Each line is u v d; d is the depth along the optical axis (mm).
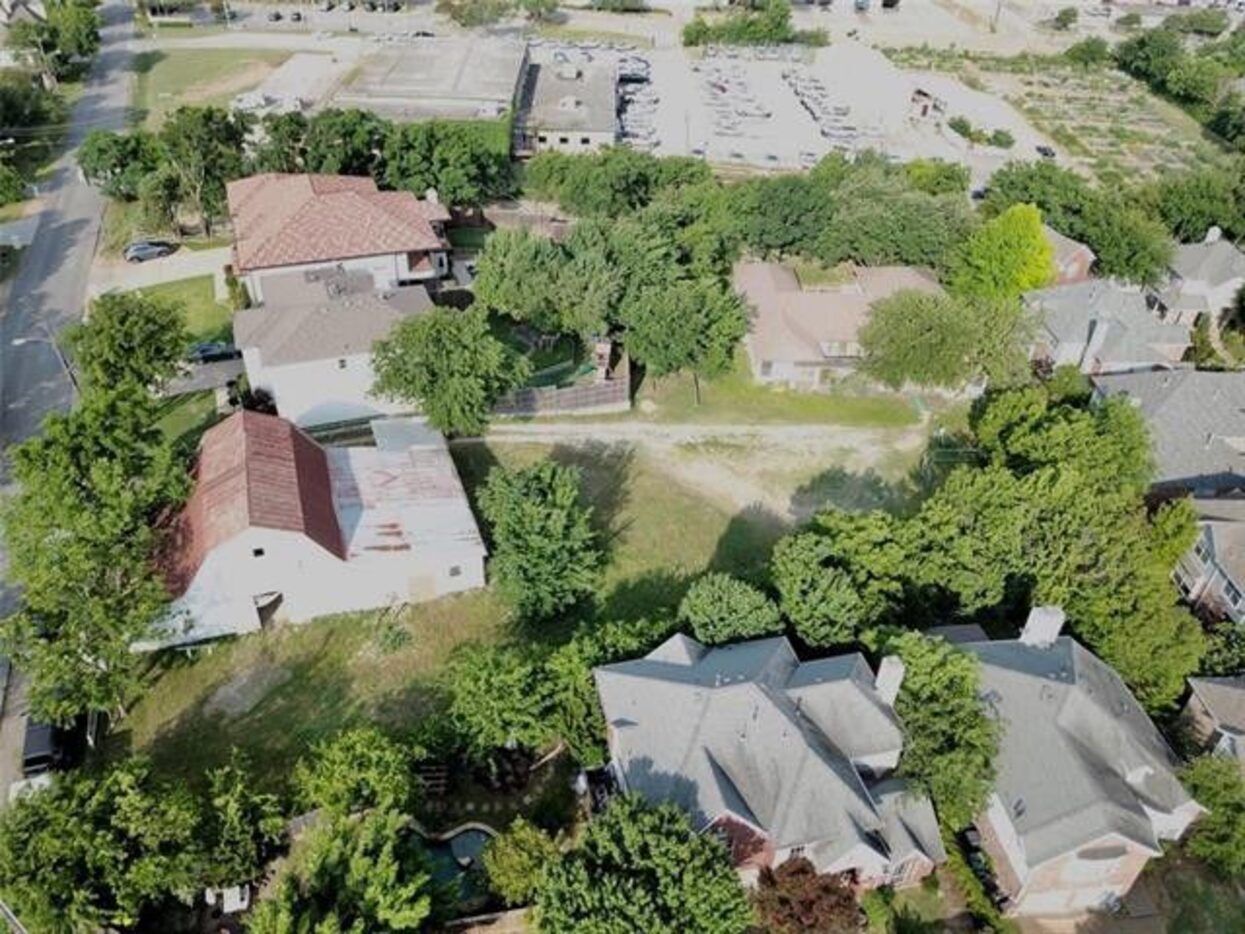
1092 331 77875
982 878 41594
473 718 42906
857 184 88875
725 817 37188
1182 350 80750
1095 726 41469
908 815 40125
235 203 82438
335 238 75688
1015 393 62969
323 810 38406
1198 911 41719
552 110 124938
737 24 170250
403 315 66438
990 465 59344
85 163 95625
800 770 38531
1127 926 40938
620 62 156500
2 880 33875
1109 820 38312
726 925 33562
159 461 49750
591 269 71938
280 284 71812
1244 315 87500
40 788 38094
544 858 37438
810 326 75125
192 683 48250
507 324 77500
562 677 44688
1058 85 166125
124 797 36281
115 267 85812
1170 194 100562
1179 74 155750
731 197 89625
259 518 48000
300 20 169250
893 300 71312
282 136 91625
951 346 68062
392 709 47500
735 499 63188
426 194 90312
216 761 44531
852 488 64812
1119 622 47094
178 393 68188
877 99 149500
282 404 64375
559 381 72125
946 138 136125
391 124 96438
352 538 52375
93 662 43750
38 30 130750
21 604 51281
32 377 69688
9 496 57031
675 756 39250
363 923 31891
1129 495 55062
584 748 43094
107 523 45094
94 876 34969
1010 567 49969
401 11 179375
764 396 73625
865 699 41156
